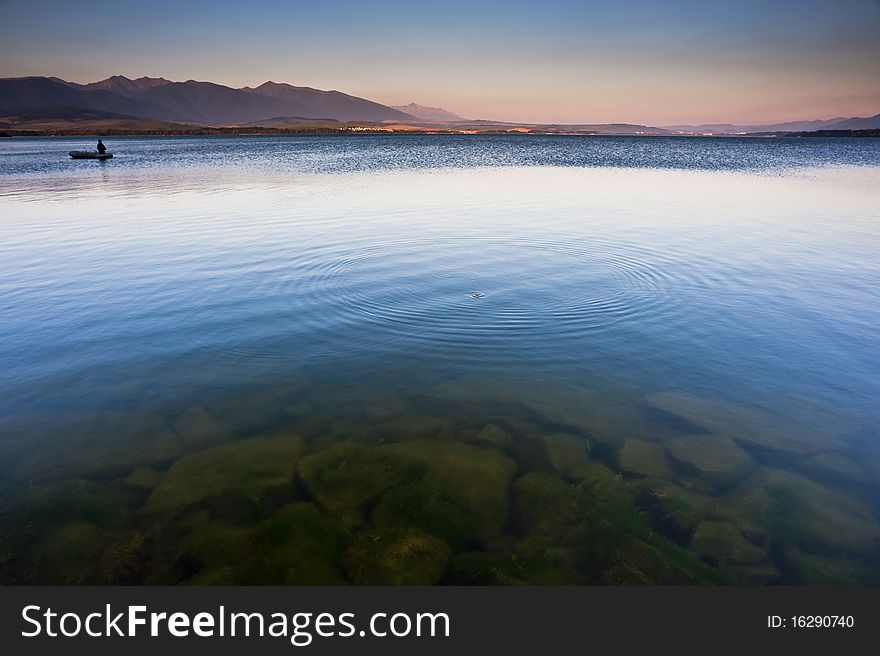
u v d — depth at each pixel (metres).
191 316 12.32
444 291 13.66
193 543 6.12
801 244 18.52
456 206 25.98
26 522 6.37
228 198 29.02
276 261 16.39
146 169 49.28
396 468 7.35
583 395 9.04
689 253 17.27
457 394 9.10
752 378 9.52
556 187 34.28
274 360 10.23
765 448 7.69
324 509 6.67
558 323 11.80
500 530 6.36
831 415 8.41
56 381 9.54
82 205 27.09
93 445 7.82
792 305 12.85
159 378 9.62
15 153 79.81
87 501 6.71
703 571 5.75
